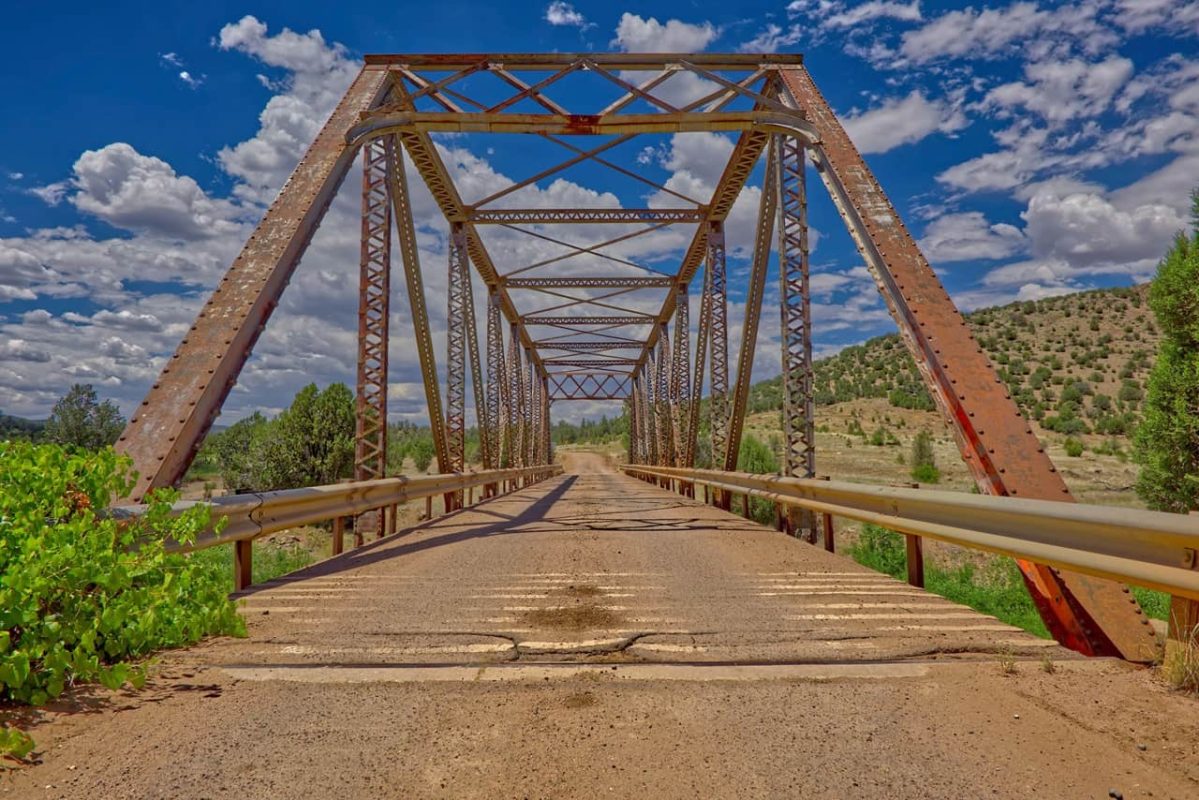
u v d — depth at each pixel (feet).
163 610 11.05
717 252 68.90
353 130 35.63
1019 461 18.79
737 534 31.55
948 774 7.15
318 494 23.08
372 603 16.19
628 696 9.52
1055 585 13.10
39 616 9.37
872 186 30.45
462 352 66.85
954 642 12.41
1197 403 39.75
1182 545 9.42
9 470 10.19
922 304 24.64
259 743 7.98
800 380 35.12
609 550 25.84
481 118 39.83
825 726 8.43
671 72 41.16
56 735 8.09
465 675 10.39
